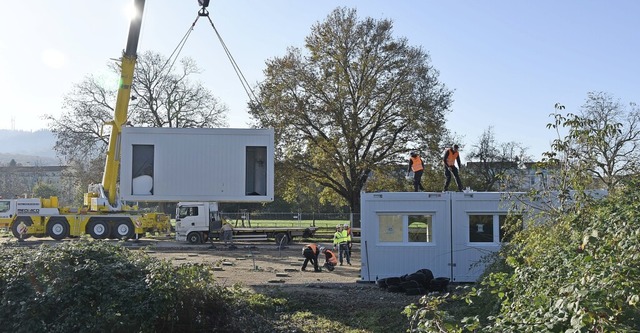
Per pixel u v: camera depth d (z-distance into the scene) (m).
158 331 11.46
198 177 15.09
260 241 40.22
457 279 19.45
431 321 6.17
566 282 6.43
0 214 37.31
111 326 10.78
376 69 42.50
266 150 15.30
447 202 19.73
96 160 48.16
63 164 50.12
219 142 15.20
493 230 19.67
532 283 7.09
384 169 42.59
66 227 37.12
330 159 42.31
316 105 42.50
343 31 42.28
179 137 15.12
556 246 8.70
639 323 5.84
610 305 5.30
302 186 45.41
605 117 27.56
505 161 52.66
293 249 34.81
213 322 12.30
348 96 42.47
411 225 19.83
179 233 37.88
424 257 19.61
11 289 10.93
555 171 11.45
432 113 41.41
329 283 19.48
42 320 10.84
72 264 11.57
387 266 19.59
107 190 33.53
